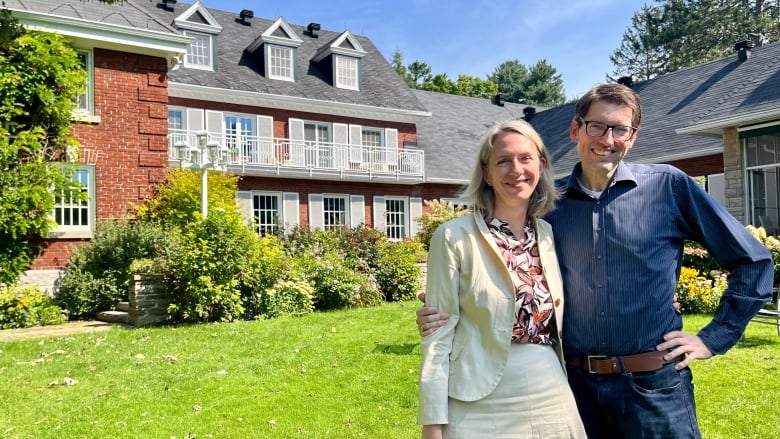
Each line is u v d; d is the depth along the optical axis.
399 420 4.29
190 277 9.35
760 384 4.89
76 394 5.11
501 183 2.00
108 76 12.13
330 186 20.39
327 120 20.83
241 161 18.11
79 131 11.71
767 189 12.73
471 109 27.75
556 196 2.15
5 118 10.41
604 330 2.05
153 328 8.88
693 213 2.08
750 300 1.95
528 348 1.97
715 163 15.74
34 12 10.95
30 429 4.23
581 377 2.11
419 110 22.62
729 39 35.31
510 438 1.87
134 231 11.30
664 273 2.06
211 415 4.48
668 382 2.02
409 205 22.02
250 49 20.69
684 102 18.62
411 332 7.79
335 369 5.81
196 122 18.17
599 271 2.07
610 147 2.10
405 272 12.98
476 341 1.95
